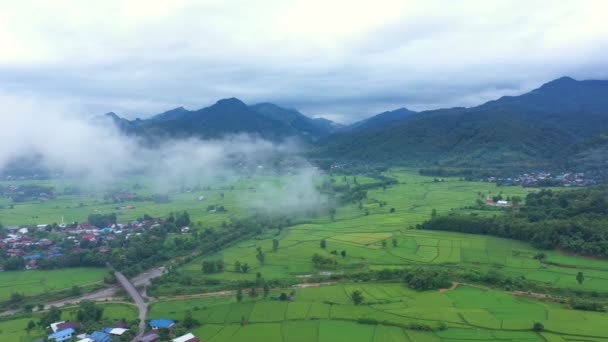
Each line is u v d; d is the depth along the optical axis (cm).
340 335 13350
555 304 15300
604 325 13225
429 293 16712
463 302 15612
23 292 18462
